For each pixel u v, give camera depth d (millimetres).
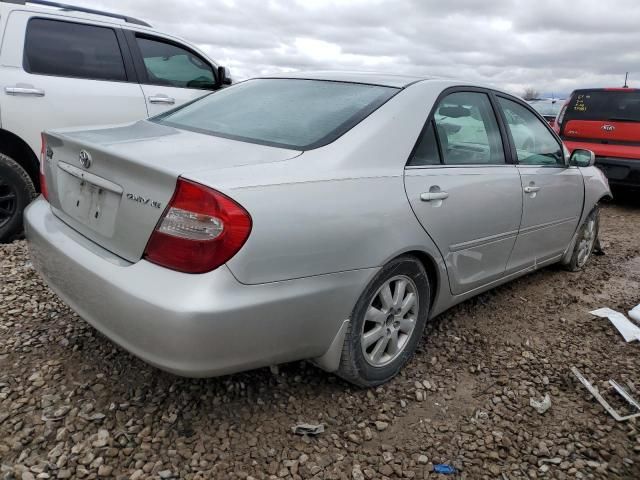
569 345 3324
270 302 2043
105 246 2230
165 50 5469
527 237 3664
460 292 3158
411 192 2588
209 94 3379
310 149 2377
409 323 2781
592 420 2580
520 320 3650
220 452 2191
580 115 8297
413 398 2664
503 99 3568
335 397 2604
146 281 1985
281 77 3234
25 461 2064
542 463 2277
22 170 4316
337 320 2336
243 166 2111
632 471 2262
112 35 5035
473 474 2195
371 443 2328
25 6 4527
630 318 3771
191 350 1928
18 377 2557
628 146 7828
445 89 3023
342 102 2744
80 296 2242
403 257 2607
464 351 3158
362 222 2328
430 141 2816
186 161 2105
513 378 2904
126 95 5012
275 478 2086
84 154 2322
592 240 4863
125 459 2119
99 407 2395
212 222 1915
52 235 2459
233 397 2531
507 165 3404
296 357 2289
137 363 2719
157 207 2004
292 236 2080
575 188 4180
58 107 4562
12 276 3660
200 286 1916
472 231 3021
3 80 4270
